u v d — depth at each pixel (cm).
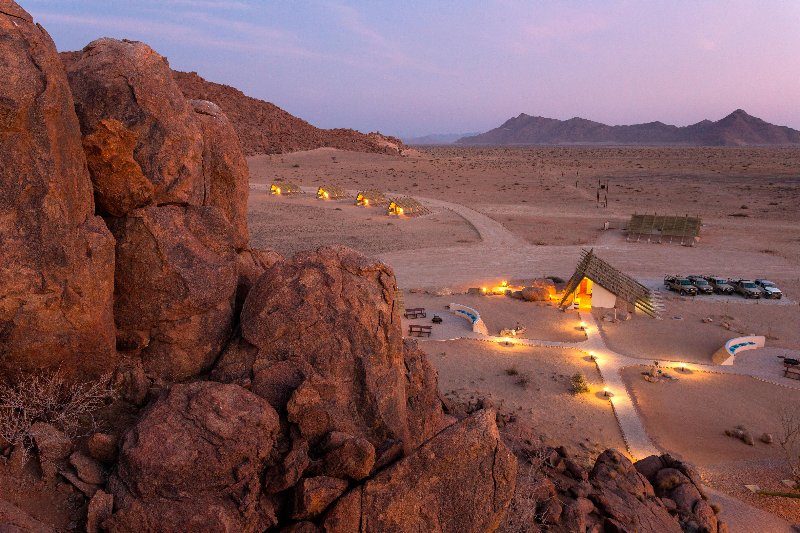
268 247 6419
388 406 1095
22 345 920
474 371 3177
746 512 1948
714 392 2997
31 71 869
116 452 919
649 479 1755
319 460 966
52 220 906
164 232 1097
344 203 9975
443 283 5069
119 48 1099
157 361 1126
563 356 3444
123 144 1041
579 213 8938
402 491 959
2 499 805
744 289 4691
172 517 830
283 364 1070
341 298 1124
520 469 1464
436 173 15675
